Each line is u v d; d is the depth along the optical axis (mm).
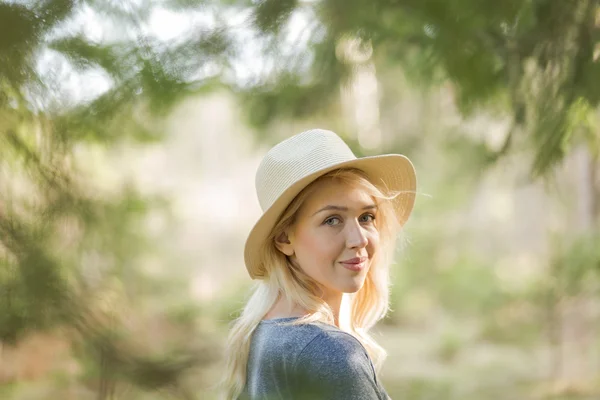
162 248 6242
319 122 5285
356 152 5816
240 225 20188
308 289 2049
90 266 1798
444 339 11500
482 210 17484
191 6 2049
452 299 11977
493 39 2332
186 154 17000
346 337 1798
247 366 2008
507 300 10766
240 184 20641
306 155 1992
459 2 2145
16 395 2465
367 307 2350
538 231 17328
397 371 10641
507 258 16547
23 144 1739
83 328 1428
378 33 2988
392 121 8062
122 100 1979
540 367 10141
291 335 1822
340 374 1700
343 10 2451
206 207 19125
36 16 1524
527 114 2527
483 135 4004
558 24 2299
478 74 2342
